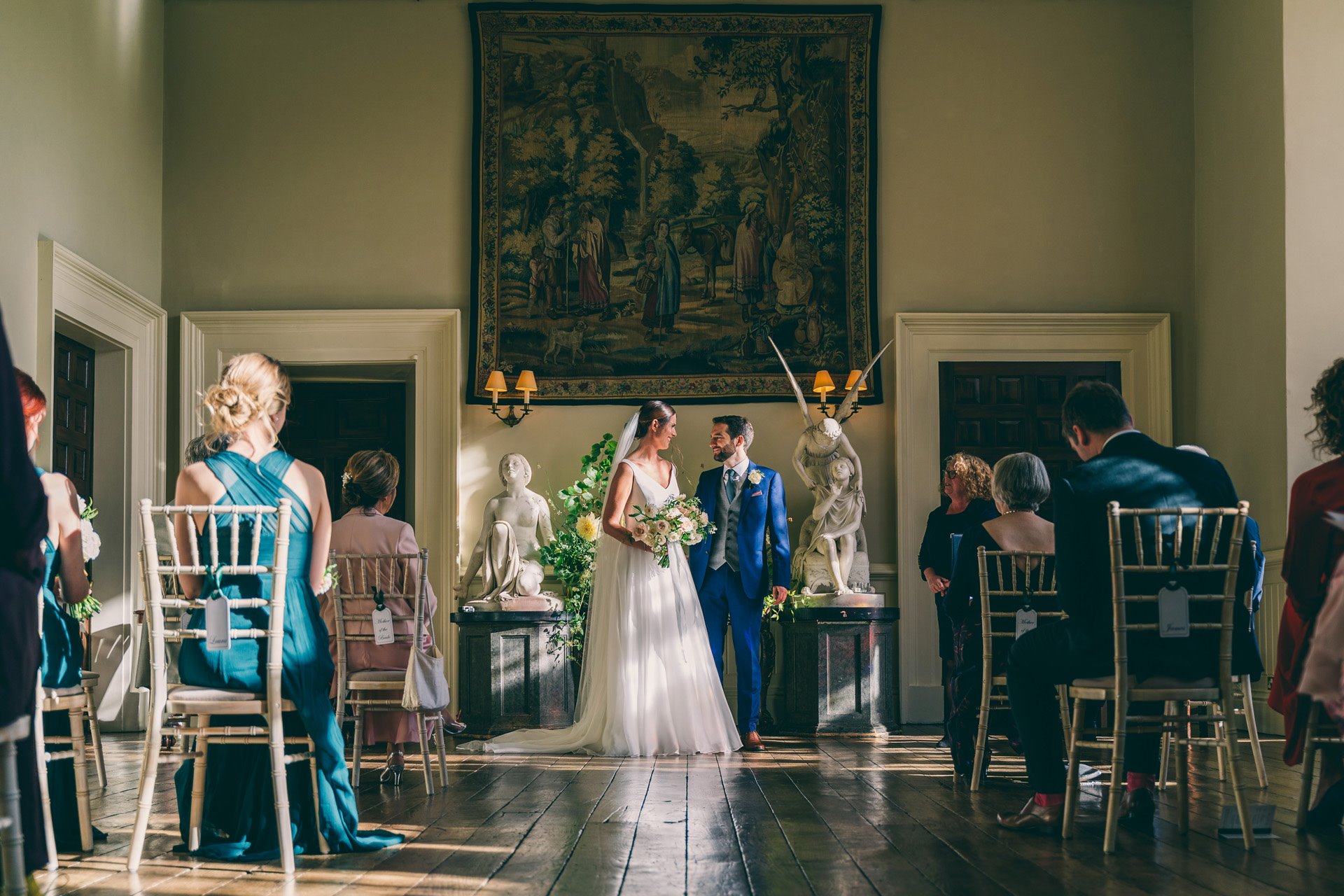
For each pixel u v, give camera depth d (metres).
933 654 9.04
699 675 6.89
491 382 9.02
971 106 9.52
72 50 7.76
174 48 9.48
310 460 9.73
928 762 6.34
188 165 9.41
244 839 3.81
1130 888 3.17
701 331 9.32
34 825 3.41
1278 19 8.11
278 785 3.51
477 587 8.91
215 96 9.46
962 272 9.42
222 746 3.91
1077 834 4.01
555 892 3.17
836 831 4.11
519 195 9.39
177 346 9.24
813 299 9.34
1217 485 3.94
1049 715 4.09
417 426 9.24
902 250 9.44
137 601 8.41
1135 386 9.32
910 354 9.26
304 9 9.52
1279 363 8.05
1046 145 9.50
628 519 6.95
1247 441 8.52
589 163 9.42
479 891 3.19
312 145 9.45
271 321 9.26
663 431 7.05
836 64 9.46
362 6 9.52
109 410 8.52
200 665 3.66
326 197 9.42
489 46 9.45
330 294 9.35
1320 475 4.02
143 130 9.01
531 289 9.34
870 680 8.09
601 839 3.98
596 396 9.25
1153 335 9.30
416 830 4.18
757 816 4.46
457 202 9.43
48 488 3.87
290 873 3.43
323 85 9.48
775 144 9.44
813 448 8.64
